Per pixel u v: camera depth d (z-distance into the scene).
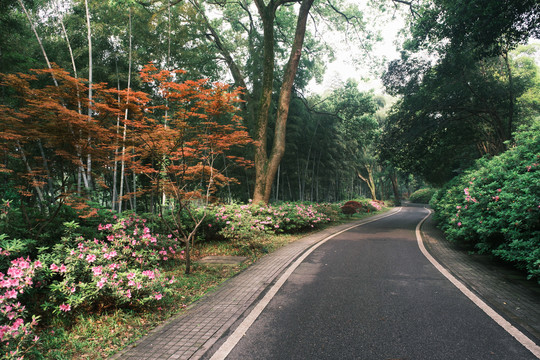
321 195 28.33
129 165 6.47
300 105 21.20
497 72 16.48
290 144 19.83
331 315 3.66
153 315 3.80
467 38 11.97
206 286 5.14
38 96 4.75
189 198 7.14
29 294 3.72
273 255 7.70
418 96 15.85
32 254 4.60
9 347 2.63
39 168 5.76
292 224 12.10
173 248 6.85
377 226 15.48
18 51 8.97
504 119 16.06
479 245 6.88
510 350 2.78
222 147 6.20
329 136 24.06
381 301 4.12
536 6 9.96
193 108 5.36
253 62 17.97
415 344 2.91
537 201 4.95
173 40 11.87
